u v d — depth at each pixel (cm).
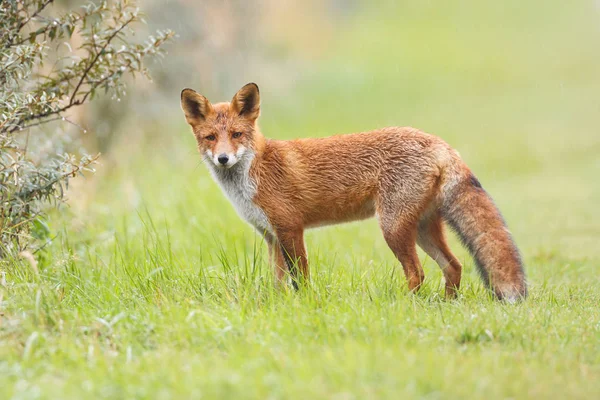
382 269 1259
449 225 1092
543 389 661
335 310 913
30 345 758
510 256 1045
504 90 4438
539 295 1109
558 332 858
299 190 1148
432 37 5791
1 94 1088
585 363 756
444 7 6612
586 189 2430
